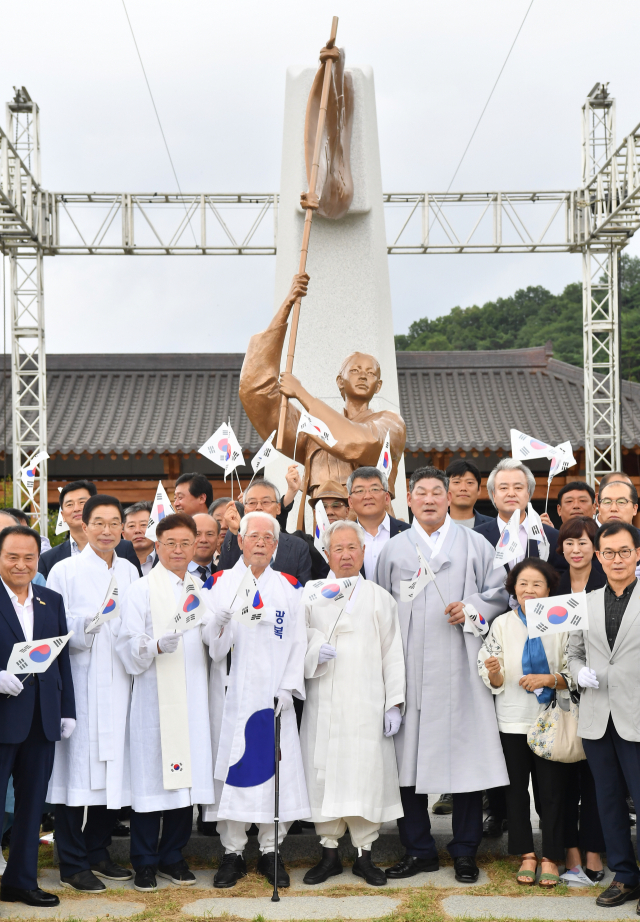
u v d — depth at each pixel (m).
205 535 5.51
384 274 8.43
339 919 4.06
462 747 4.60
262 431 6.55
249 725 4.54
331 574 4.78
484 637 4.72
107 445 18.06
